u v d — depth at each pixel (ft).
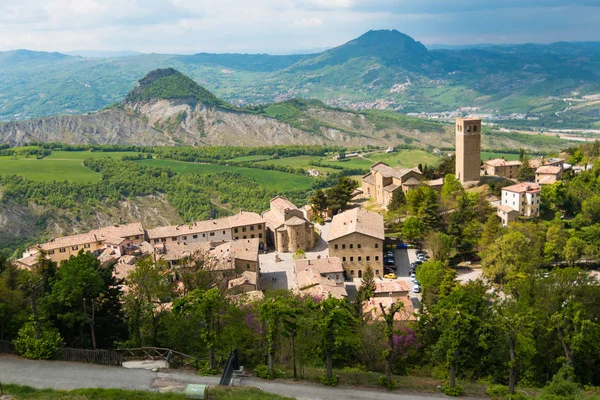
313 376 220.84
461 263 455.63
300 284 384.88
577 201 499.92
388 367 214.90
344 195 621.72
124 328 262.06
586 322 228.43
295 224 512.22
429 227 486.38
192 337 243.60
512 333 218.18
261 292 346.13
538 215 499.92
